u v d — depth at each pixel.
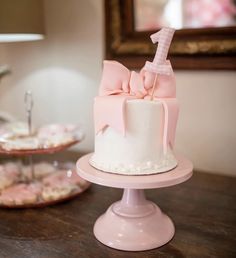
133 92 0.76
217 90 1.20
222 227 0.84
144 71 0.76
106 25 1.35
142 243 0.74
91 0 1.41
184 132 1.30
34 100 1.69
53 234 0.82
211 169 1.28
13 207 0.95
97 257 0.72
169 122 0.72
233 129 1.21
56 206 0.97
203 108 1.25
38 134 1.23
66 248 0.75
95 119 0.76
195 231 0.82
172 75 0.75
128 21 1.29
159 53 0.73
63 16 1.50
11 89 1.76
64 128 1.26
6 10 1.19
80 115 1.57
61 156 1.48
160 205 0.97
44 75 1.63
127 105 0.70
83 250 0.75
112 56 1.36
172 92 0.76
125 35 1.32
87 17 1.43
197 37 1.18
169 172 0.74
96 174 0.72
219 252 0.73
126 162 0.73
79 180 1.10
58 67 1.58
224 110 1.21
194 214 0.91
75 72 1.53
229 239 0.78
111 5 1.32
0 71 1.45
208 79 1.21
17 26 1.22
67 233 0.82
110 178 0.70
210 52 1.15
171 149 0.79
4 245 0.77
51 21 1.54
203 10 1.15
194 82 1.24
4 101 1.81
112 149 0.74
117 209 0.81
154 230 0.77
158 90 0.76
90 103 1.52
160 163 0.75
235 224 0.85
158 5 1.23
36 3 1.27
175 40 1.22
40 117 1.70
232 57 1.12
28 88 1.70
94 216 0.91
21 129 1.23
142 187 0.67
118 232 0.76
